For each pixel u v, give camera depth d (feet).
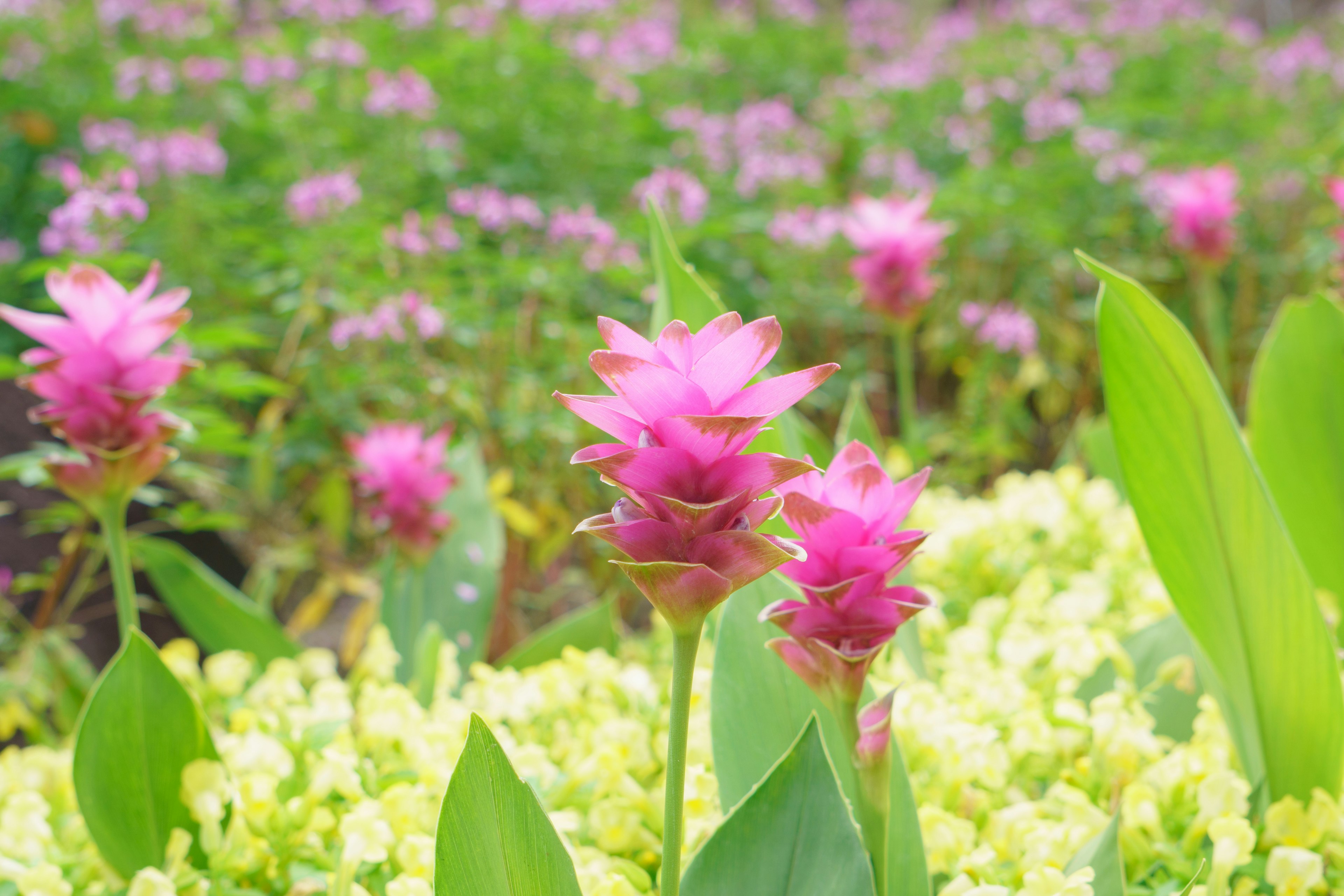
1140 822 4.81
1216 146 13.35
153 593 6.70
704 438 4.18
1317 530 5.61
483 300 7.23
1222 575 4.90
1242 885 4.70
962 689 5.42
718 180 10.76
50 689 5.87
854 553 4.41
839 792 4.47
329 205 7.63
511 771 4.38
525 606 8.03
